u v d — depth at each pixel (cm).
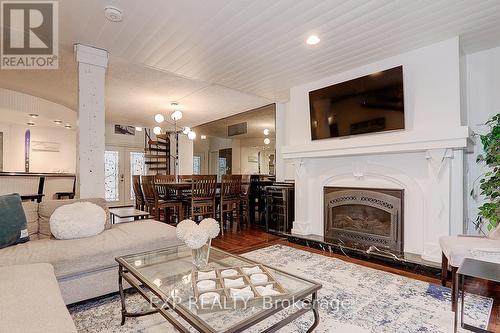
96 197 285
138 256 197
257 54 312
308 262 307
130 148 834
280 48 297
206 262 182
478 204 295
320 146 368
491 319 184
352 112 338
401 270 280
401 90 294
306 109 408
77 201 266
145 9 226
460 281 192
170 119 697
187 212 527
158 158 837
